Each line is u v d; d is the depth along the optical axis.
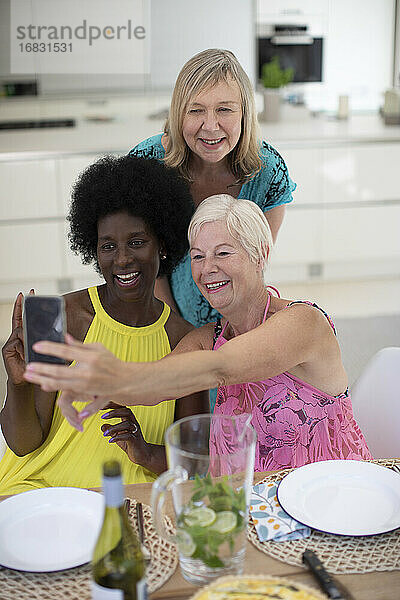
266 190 2.26
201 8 5.38
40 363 1.08
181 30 5.43
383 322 4.12
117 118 5.36
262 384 1.52
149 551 1.12
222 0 5.38
